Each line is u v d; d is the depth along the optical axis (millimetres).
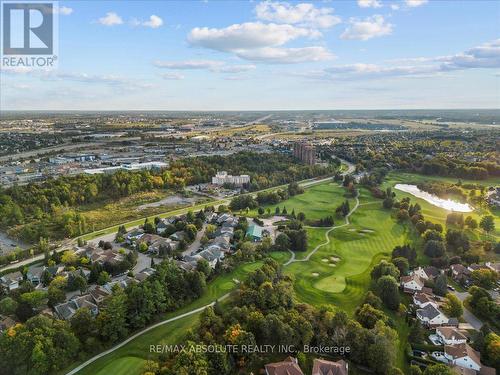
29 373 93062
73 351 100688
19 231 199375
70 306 123750
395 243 188000
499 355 100625
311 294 135625
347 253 175750
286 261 165625
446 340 110812
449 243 182000
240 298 121250
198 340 102688
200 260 147875
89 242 189750
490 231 197500
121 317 111500
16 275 151250
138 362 100562
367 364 100250
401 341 112125
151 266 157625
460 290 143375
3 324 115500
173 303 125875
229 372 95438
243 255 163875
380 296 130125
